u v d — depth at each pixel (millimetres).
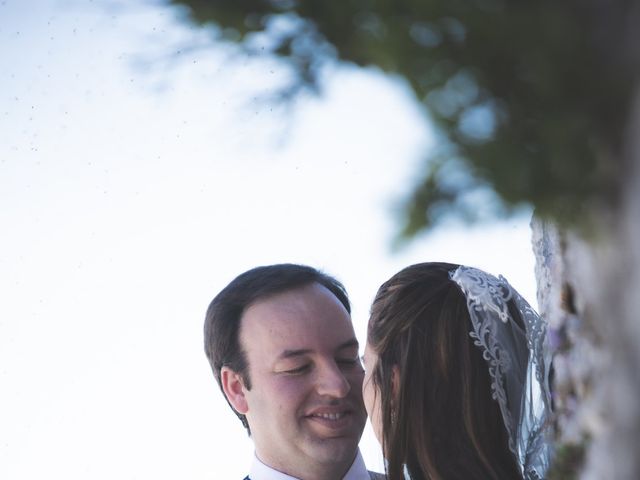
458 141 1189
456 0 1166
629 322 1176
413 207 1169
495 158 1178
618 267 1194
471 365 3242
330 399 4148
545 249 1935
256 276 4391
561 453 1656
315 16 1282
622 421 1236
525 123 1218
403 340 3344
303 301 4254
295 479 4211
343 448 4168
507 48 1163
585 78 1129
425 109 1201
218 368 4496
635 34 1076
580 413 1583
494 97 1218
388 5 1198
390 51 1189
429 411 3248
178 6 1327
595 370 1454
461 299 3371
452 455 3199
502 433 3213
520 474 3158
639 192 1114
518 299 3350
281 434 4195
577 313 1601
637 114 1102
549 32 1117
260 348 4234
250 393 4312
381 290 3562
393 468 3295
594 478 1499
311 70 1340
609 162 1167
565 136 1161
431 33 1194
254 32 1327
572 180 1189
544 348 2807
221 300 4445
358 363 4273
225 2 1305
